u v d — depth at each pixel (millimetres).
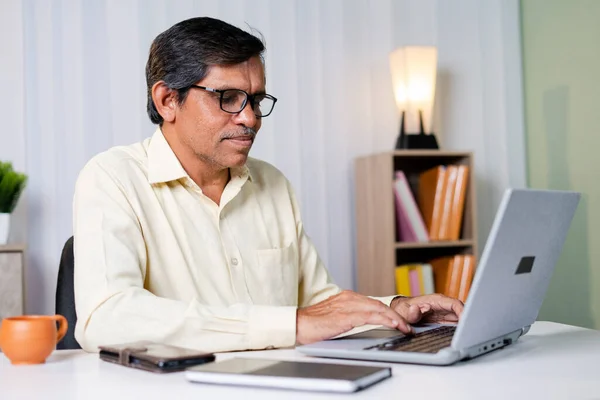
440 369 1039
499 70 3693
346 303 1270
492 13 3686
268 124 3324
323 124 3404
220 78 1534
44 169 3031
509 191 986
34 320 1169
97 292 1326
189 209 1641
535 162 3654
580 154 3328
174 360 1052
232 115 1552
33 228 3016
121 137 3119
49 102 3041
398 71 3238
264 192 1814
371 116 3475
